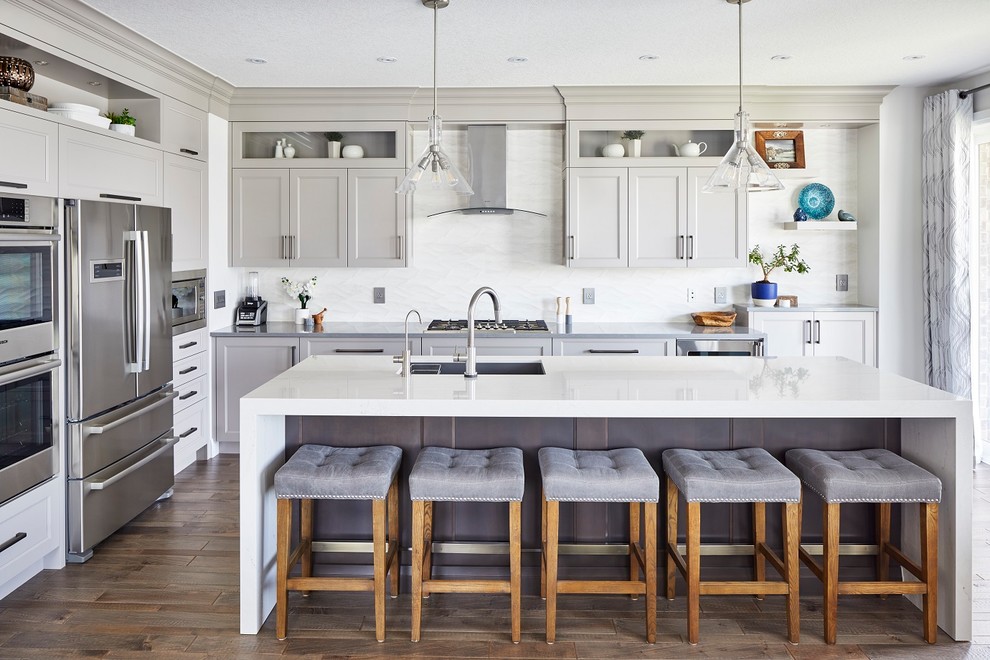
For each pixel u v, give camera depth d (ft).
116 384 12.30
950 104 16.71
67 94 13.80
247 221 18.28
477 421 10.57
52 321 10.94
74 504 11.44
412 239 19.30
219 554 11.89
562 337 17.22
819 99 17.72
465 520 10.65
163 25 12.92
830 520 9.12
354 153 18.20
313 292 19.49
